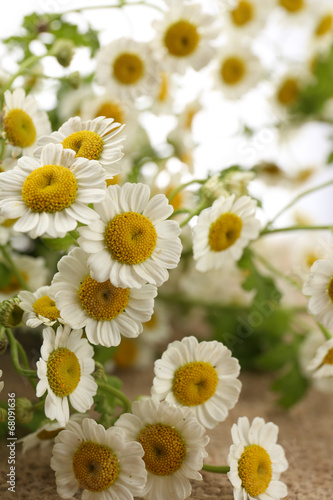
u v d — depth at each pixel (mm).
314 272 226
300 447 274
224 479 244
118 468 214
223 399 227
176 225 214
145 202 212
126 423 219
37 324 209
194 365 224
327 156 402
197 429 217
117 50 278
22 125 241
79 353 216
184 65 284
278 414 300
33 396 245
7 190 205
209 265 242
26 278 275
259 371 343
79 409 214
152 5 290
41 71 293
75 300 211
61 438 216
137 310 213
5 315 213
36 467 245
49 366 210
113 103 283
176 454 217
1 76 281
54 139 219
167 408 217
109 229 208
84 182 206
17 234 271
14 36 288
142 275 208
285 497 240
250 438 227
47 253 298
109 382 238
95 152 214
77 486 218
